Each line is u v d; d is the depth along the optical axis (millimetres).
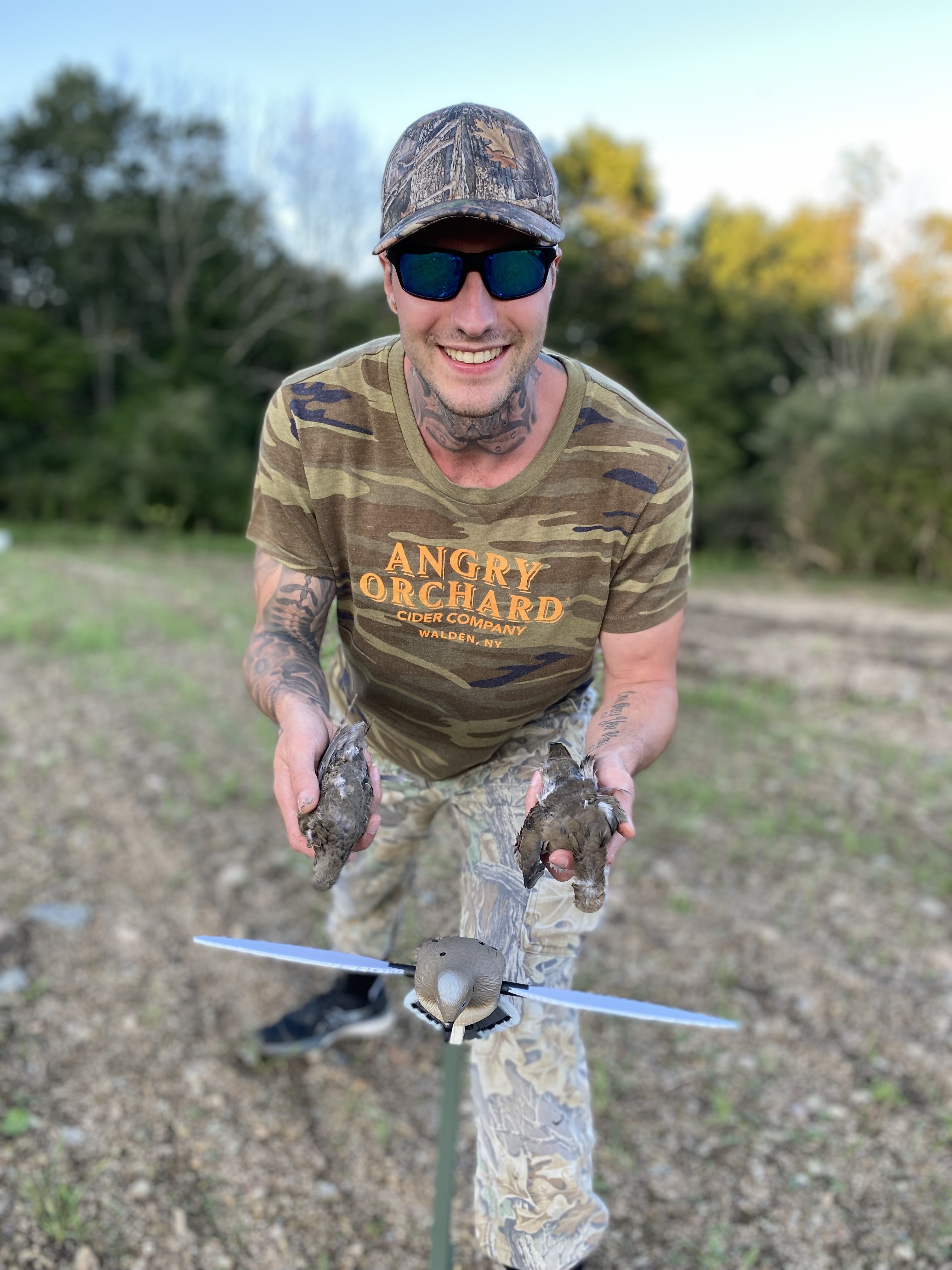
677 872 4359
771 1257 2492
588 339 27922
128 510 21516
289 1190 2635
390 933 2801
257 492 1962
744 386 28250
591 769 1666
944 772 5762
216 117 26844
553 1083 2023
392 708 2119
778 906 4117
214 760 5332
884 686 7754
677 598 1954
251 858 4277
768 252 28781
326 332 28562
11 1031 3105
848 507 17094
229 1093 2945
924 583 16297
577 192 26500
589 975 3570
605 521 1834
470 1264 2449
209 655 7703
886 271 29172
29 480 22172
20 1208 2498
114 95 26375
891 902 4188
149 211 26828
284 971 3523
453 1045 1870
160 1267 2391
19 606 8930
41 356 24188
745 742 6215
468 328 1570
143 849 4297
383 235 1599
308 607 1968
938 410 16359
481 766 2195
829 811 5121
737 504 20609
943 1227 2562
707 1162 2787
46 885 3951
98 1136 2742
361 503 1843
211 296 27453
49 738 5516
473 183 1526
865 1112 2963
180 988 3389
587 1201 2029
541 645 1934
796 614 11859
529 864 1551
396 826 2395
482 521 1818
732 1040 3279
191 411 22734
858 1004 3463
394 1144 2820
